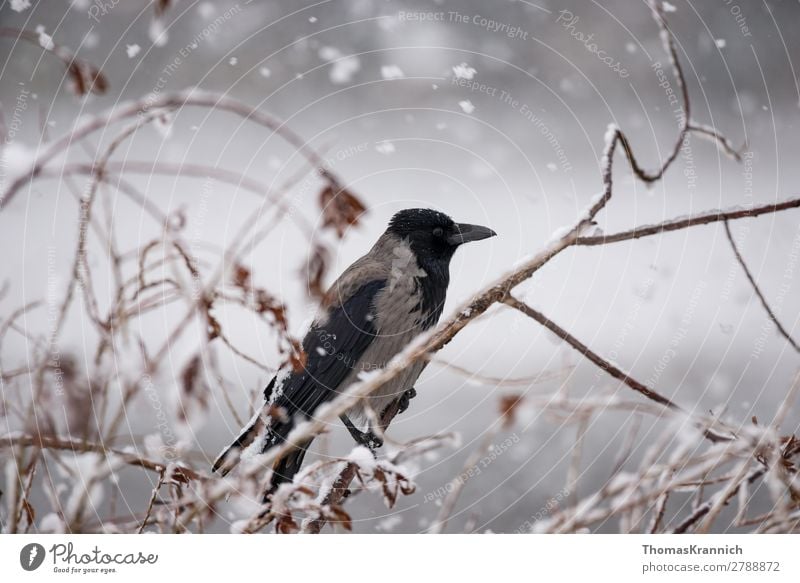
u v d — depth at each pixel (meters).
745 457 6.27
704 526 6.04
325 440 5.85
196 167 5.11
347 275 10.30
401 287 10.18
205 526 5.66
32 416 5.21
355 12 20.91
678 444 7.24
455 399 15.05
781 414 6.00
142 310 5.11
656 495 6.48
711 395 12.59
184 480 5.51
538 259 7.12
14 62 10.40
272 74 21.44
